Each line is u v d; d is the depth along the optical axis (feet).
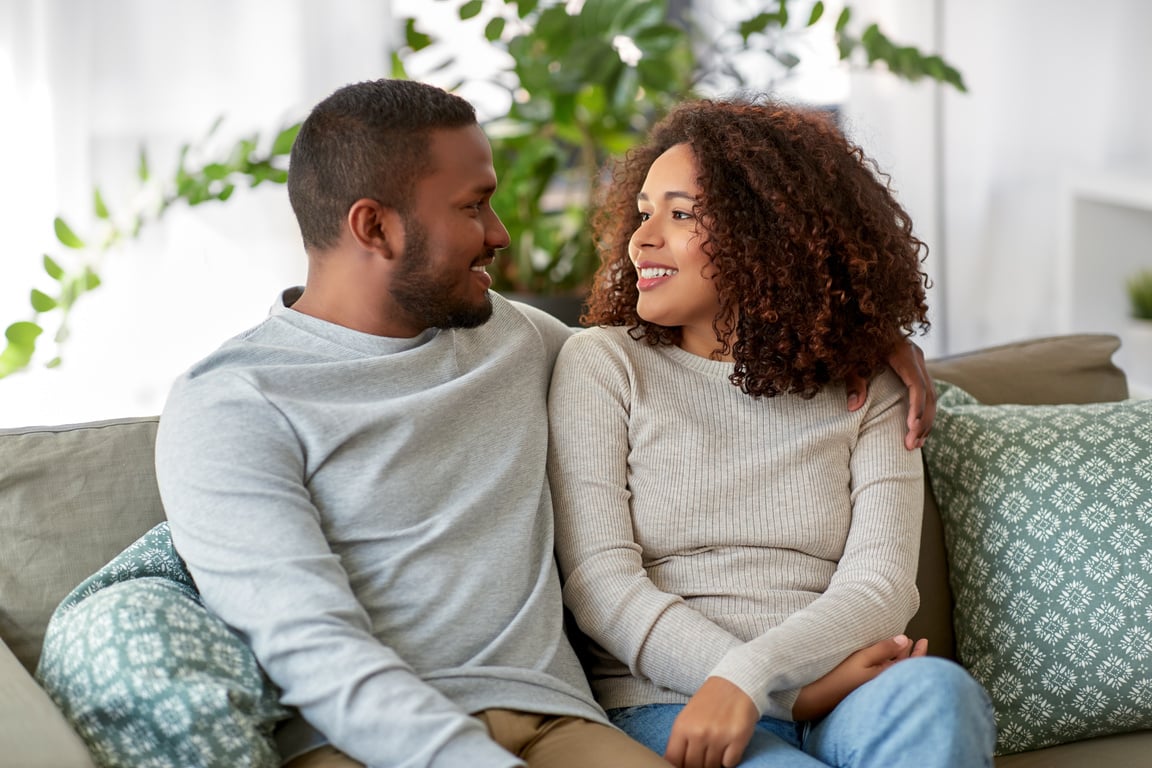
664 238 4.76
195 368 4.18
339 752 3.73
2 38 7.92
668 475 4.62
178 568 4.19
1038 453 5.00
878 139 11.50
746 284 4.63
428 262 4.32
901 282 4.91
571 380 4.77
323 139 4.31
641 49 8.57
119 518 4.53
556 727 4.09
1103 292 11.38
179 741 3.46
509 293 8.99
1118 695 4.66
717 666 4.09
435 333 4.56
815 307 4.66
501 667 4.08
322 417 4.09
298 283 9.20
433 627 4.08
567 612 4.77
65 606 4.06
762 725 4.38
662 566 4.60
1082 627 4.71
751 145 4.73
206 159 8.72
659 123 5.19
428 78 9.62
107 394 8.61
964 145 11.62
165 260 8.75
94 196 7.93
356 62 9.11
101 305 8.52
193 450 3.94
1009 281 11.71
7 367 7.45
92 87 8.33
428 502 4.21
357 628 3.75
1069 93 11.21
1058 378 5.91
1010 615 4.83
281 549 3.77
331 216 4.32
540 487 4.51
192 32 8.61
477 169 4.39
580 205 10.23
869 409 4.85
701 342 4.93
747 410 4.74
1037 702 4.74
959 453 5.16
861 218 4.84
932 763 3.75
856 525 4.64
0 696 3.53
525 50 8.65
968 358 5.99
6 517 4.39
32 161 8.05
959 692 3.75
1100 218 11.26
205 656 3.62
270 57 8.82
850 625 4.29
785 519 4.60
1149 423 5.02
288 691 3.67
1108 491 4.83
